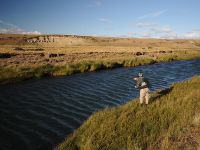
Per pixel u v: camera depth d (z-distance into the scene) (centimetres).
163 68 4319
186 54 7375
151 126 1077
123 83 2723
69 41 18550
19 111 1606
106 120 1178
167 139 912
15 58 4784
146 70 3981
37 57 5144
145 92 1407
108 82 2766
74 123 1392
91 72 3588
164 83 2839
